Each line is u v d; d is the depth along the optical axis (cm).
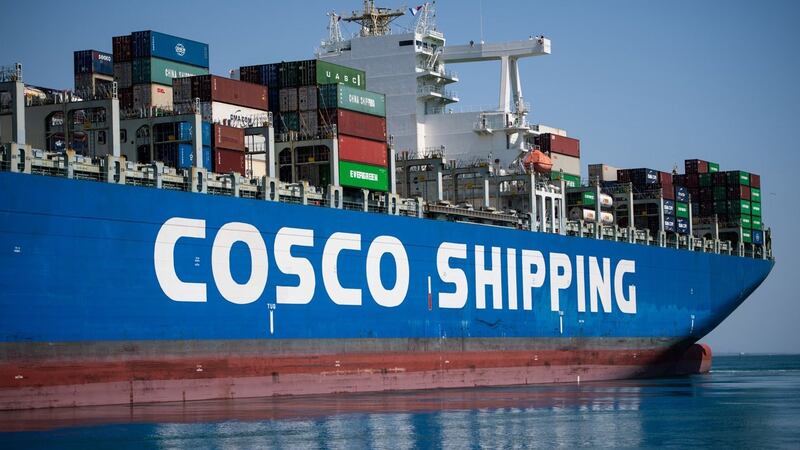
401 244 7250
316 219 6662
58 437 4469
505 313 8056
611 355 9119
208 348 5950
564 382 8588
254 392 6206
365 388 6912
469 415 5575
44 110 6184
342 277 6800
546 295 8469
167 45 6981
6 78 5516
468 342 7712
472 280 7800
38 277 5194
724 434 5009
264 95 7112
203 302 5941
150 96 6850
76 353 5334
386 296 7094
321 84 7244
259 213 6300
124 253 5566
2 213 5069
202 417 5200
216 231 6041
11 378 5091
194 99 6438
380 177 7338
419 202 7650
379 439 4656
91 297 5406
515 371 8125
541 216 8956
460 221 8162
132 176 5766
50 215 5256
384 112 7431
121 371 5528
